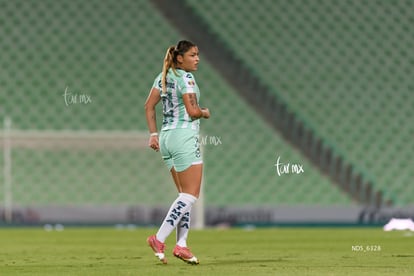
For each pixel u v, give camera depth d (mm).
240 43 75062
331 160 68938
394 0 78000
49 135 60469
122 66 73438
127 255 28688
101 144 64188
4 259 26938
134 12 75812
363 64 75000
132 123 70938
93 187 67562
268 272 20672
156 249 23031
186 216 23156
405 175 68500
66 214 59312
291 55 74812
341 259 26047
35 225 59094
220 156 68625
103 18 75562
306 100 72562
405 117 72375
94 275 20062
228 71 73500
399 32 76625
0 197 66188
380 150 69875
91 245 36062
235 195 66875
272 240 40156
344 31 76438
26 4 75812
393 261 25000
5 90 71875
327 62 74875
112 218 59188
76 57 73750
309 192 67062
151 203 67688
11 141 64312
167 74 22875
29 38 74562
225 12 76438
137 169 68062
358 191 67438
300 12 77000
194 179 22891
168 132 22969
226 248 33688
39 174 67125
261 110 71500
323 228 55375
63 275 20250
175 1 76375
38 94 71750
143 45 74500
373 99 73250
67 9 75750
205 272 20578
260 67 74062
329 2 77625
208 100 71688
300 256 27906
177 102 22812
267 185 67250
